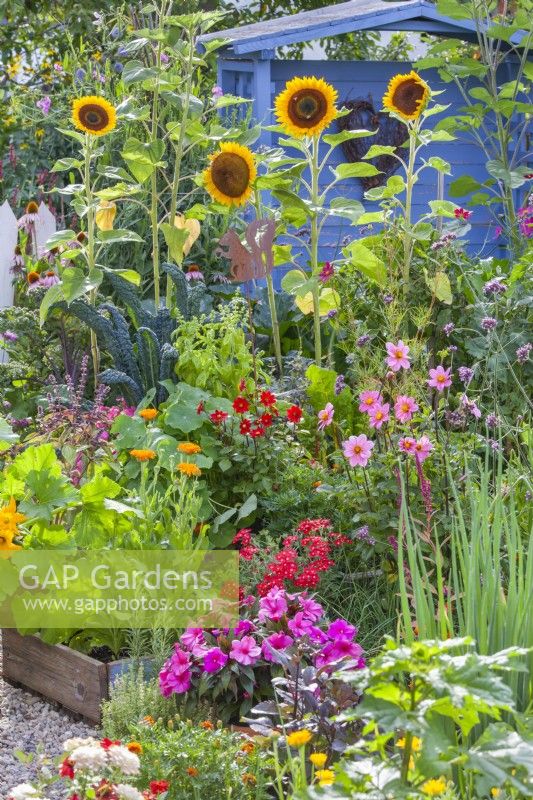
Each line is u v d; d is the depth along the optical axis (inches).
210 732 117.8
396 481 163.2
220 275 298.4
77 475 173.6
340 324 255.1
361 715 74.5
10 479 159.3
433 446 165.3
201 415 192.7
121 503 162.1
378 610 158.9
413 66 355.6
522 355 196.5
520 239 322.0
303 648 123.5
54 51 470.9
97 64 368.5
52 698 152.9
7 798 94.1
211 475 191.8
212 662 131.0
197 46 363.6
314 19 369.7
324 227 360.2
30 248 314.0
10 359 255.0
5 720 149.0
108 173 251.4
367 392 168.2
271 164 253.0
